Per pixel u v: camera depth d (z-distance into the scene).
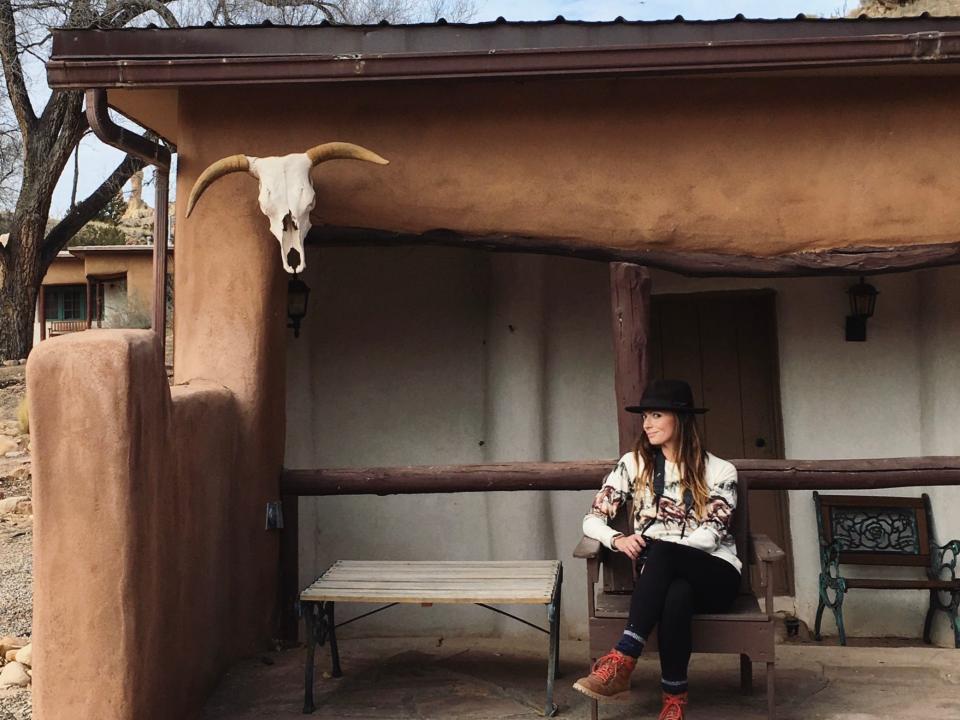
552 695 4.20
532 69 4.87
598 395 6.69
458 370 6.73
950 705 4.24
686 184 5.21
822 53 4.79
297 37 5.01
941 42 4.74
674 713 3.74
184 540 4.05
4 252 20.92
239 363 5.07
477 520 6.59
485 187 5.23
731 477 4.07
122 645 3.43
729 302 6.85
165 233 6.05
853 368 6.59
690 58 4.82
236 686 4.55
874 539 6.48
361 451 6.67
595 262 6.73
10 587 6.73
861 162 5.16
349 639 5.75
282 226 4.75
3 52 19.84
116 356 3.46
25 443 13.14
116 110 5.92
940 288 6.45
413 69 4.89
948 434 6.36
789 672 4.79
